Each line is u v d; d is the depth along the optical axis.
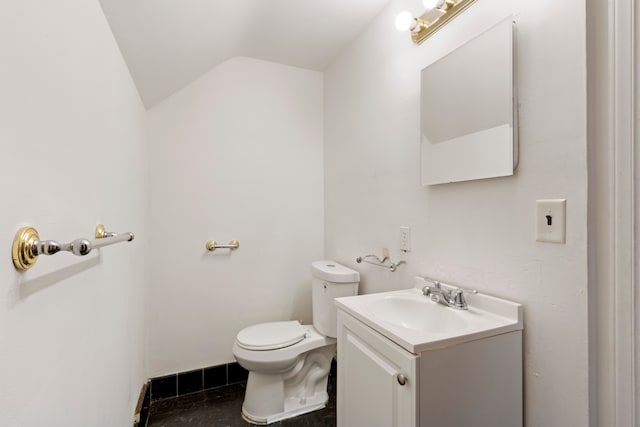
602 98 0.76
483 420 0.87
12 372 0.49
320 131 2.30
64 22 0.69
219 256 2.03
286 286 2.21
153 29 1.19
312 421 1.66
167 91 1.83
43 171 0.59
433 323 1.12
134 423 1.46
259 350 1.60
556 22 0.84
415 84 1.38
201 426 1.62
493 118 1.00
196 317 1.97
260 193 2.14
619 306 0.74
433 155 1.25
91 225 0.87
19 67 0.51
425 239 1.33
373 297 1.24
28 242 0.51
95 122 0.90
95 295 0.89
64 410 0.69
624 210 0.73
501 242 1.00
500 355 0.90
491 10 1.03
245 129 2.10
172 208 1.91
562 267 0.83
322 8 1.59
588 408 0.78
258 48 2.00
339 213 2.08
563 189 0.83
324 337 1.76
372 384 0.97
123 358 1.24
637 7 0.71
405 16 1.25
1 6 0.46
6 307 0.48
